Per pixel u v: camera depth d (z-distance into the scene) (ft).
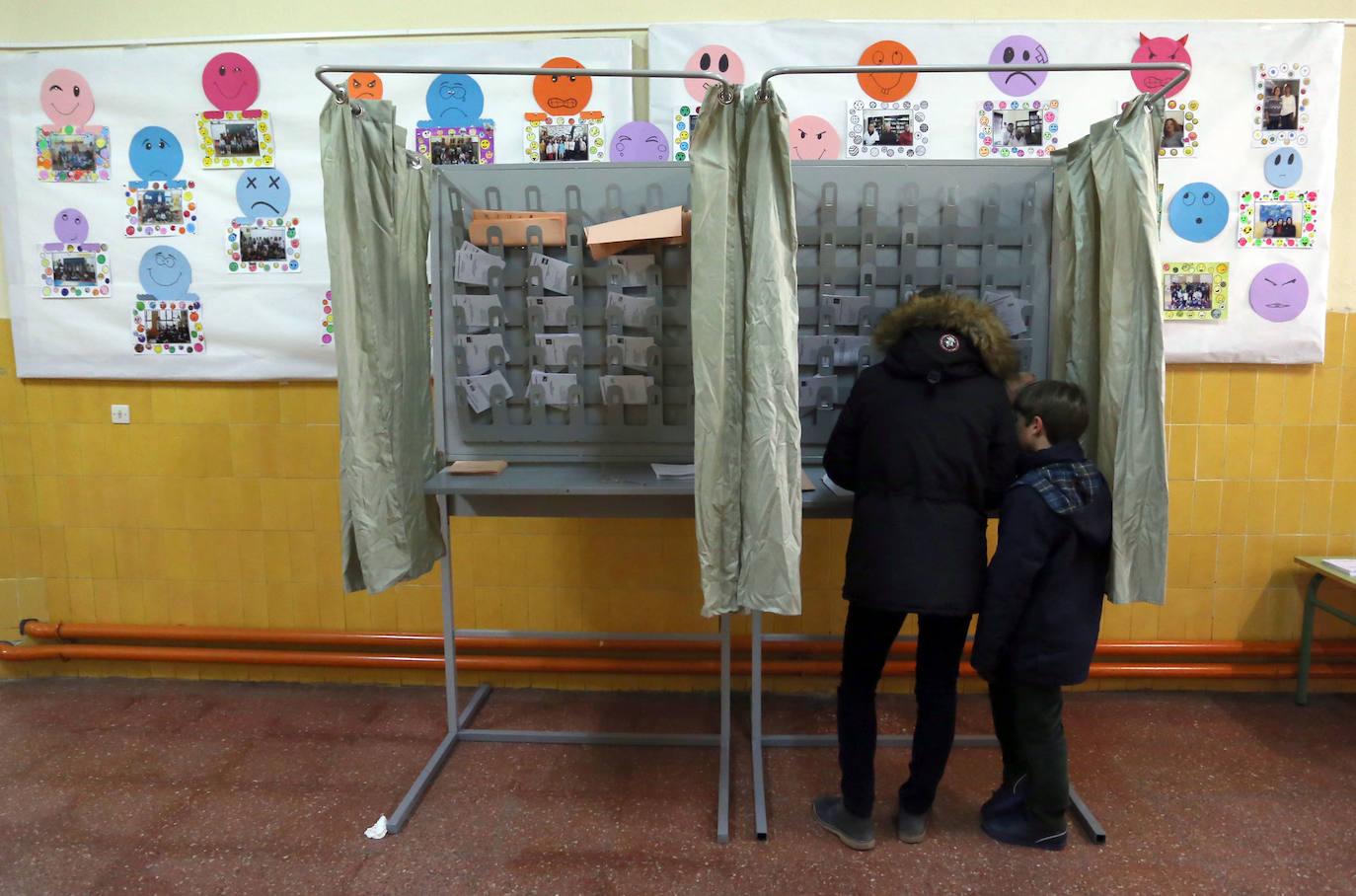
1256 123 7.36
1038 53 7.36
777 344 4.98
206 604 8.53
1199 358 7.66
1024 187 6.36
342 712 7.97
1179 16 7.38
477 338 6.56
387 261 5.61
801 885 5.49
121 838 6.01
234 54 7.66
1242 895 5.34
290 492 8.29
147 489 8.38
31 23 7.80
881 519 5.19
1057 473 5.22
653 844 5.94
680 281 6.53
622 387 6.56
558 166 6.49
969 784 6.68
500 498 6.51
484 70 5.11
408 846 5.92
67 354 8.13
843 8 7.49
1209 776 6.76
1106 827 6.08
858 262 6.51
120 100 7.77
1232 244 7.51
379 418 5.58
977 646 5.25
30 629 8.48
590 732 7.48
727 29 7.41
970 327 5.21
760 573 5.12
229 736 7.50
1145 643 8.04
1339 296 7.70
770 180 4.96
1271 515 7.92
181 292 7.97
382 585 5.62
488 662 8.18
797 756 7.13
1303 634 7.85
